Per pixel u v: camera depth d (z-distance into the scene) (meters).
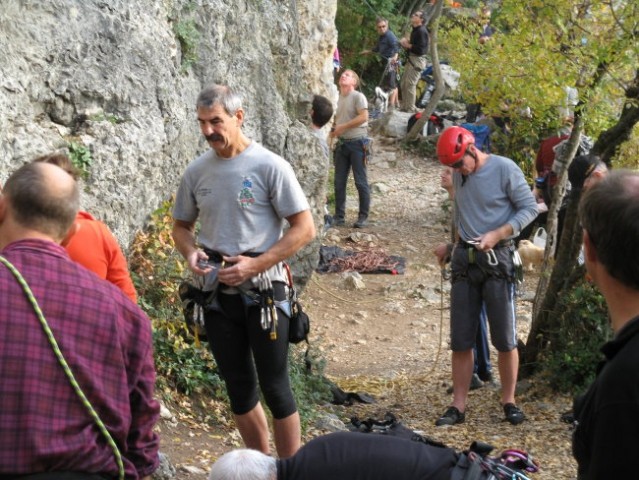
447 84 19.80
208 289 4.85
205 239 4.85
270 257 4.69
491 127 13.38
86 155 6.06
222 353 4.87
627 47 6.69
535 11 7.32
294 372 7.11
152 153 6.62
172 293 6.40
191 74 7.60
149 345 2.87
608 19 6.92
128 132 6.45
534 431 6.50
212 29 7.85
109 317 2.74
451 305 6.78
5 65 5.69
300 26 11.56
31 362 2.61
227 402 6.29
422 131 18.05
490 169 6.53
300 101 9.23
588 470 2.21
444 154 6.47
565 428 6.50
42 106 6.04
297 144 8.88
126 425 2.76
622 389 2.15
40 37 5.99
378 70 22.58
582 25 7.07
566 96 7.50
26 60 5.88
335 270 12.00
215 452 5.52
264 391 4.86
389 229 13.88
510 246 6.58
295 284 9.09
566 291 7.24
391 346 9.58
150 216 6.68
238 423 5.01
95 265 3.88
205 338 5.00
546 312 7.42
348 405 7.51
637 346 2.18
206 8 7.78
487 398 7.33
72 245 3.83
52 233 2.81
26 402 2.58
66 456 2.60
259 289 4.72
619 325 2.34
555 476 5.62
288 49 9.09
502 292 6.57
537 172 10.76
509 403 6.72
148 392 2.86
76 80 6.20
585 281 7.11
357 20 22.19
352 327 10.12
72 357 2.65
